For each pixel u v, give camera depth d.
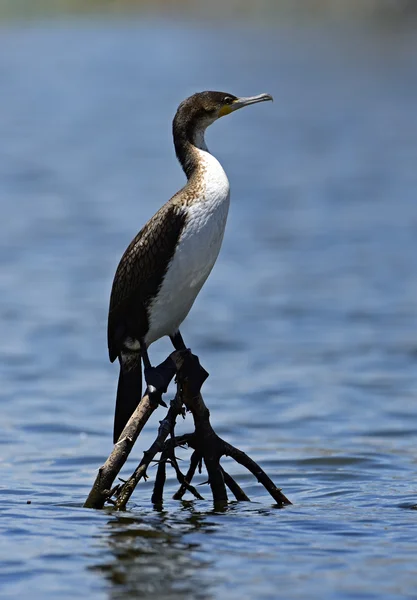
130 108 61.16
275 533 8.23
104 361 16.11
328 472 10.45
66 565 7.48
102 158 42.69
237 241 26.12
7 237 26.53
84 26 113.56
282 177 36.78
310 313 19.19
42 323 18.42
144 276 8.42
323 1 120.50
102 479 8.84
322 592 6.97
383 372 15.34
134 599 6.87
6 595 6.95
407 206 30.88
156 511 8.91
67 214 30.05
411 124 52.91
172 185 35.72
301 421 12.80
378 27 106.38
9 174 38.12
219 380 15.02
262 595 6.92
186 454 11.18
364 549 7.83
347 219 28.89
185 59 86.81
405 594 6.93
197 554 7.71
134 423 8.68
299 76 75.94
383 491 9.66
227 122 55.12
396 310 19.31
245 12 122.88
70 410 13.34
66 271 22.75
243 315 19.12
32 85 73.06
